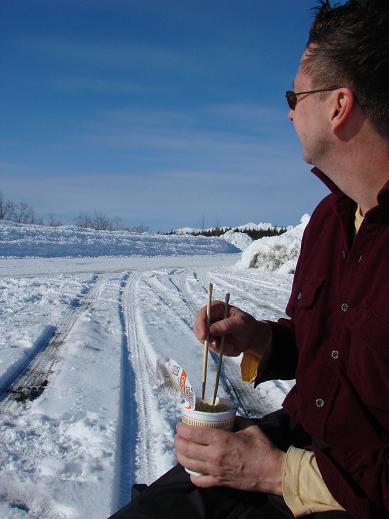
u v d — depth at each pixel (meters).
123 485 3.36
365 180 1.84
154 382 5.43
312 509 1.69
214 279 17.16
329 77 1.78
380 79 1.71
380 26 1.71
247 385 5.49
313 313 1.95
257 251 21.48
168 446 3.89
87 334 7.28
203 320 2.25
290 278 18.08
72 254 28.09
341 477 1.63
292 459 1.73
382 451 1.64
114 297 11.55
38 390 5.05
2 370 5.47
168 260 27.88
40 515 2.99
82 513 3.00
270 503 1.91
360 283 1.78
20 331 7.36
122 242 32.59
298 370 1.92
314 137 1.86
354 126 1.78
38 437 3.98
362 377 1.72
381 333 1.68
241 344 2.30
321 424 1.82
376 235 1.78
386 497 1.59
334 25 1.79
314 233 2.12
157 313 9.55
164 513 1.88
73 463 3.55
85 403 4.66
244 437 1.78
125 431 4.17
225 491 1.90
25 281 13.97
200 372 5.80
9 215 64.06
